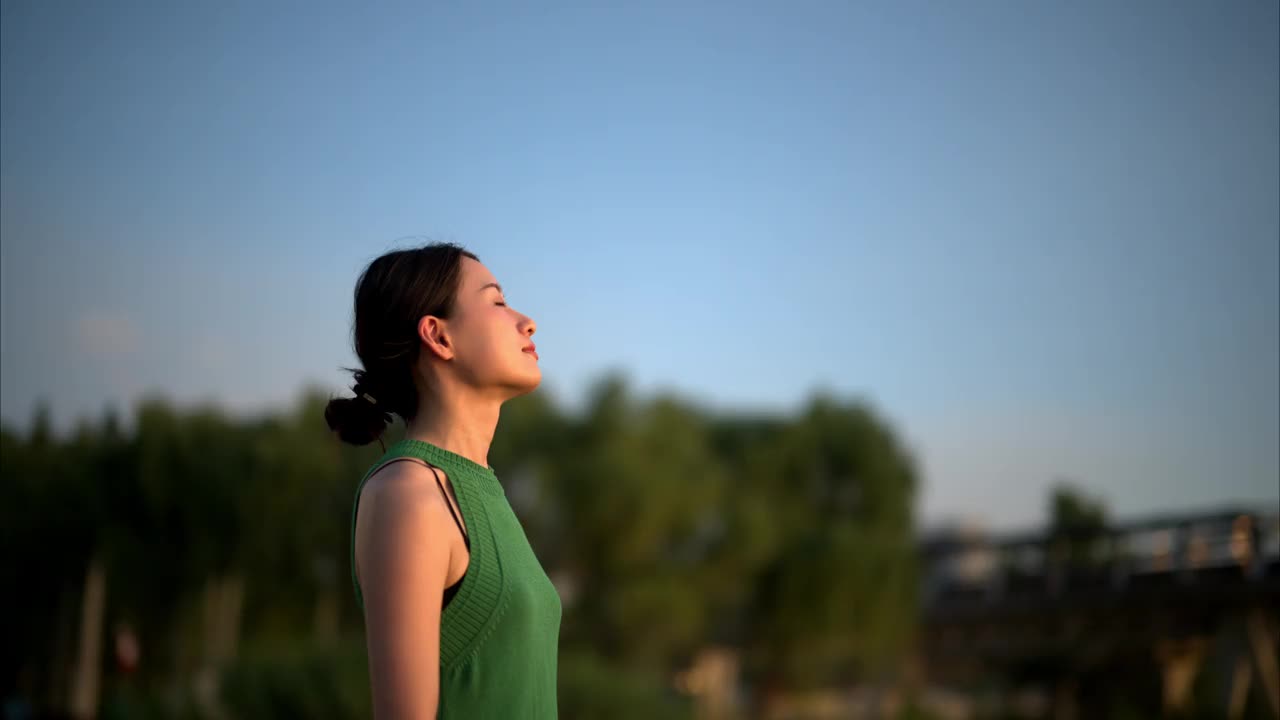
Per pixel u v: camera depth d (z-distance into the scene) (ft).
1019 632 61.87
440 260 4.94
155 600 46.57
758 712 75.15
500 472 65.62
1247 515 45.62
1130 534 52.80
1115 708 59.47
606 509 62.69
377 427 5.27
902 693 71.31
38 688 38.01
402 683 3.98
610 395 67.36
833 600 67.62
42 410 30.81
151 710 45.11
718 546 68.18
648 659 62.13
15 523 32.53
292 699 48.11
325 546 59.88
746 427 83.66
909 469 78.18
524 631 4.37
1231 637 45.70
